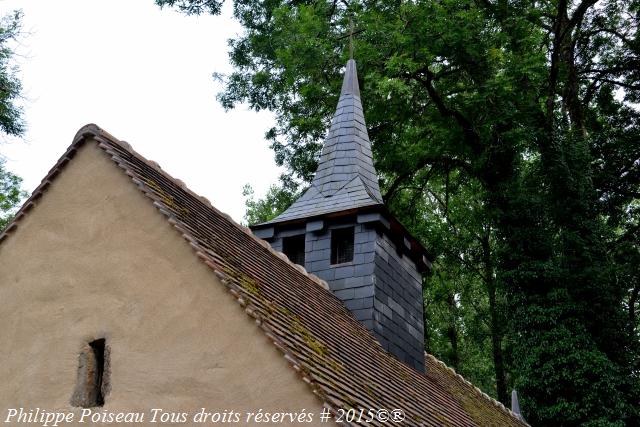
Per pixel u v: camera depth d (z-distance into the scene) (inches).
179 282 407.5
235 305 391.2
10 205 1093.1
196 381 385.1
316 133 1149.7
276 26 1107.3
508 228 1043.3
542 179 1067.3
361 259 629.9
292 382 366.0
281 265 561.0
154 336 403.2
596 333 972.6
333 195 706.8
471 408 683.4
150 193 433.4
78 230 444.8
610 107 1212.5
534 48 1088.2
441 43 983.6
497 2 1069.8
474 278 1369.3
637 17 1164.5
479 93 1005.2
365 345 536.7
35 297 442.6
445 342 1465.3
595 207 1043.3
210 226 490.0
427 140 1085.8
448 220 1250.6
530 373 965.2
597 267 976.9
